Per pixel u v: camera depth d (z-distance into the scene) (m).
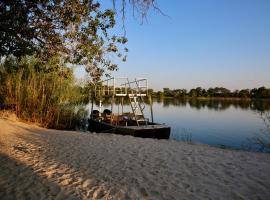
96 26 7.85
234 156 9.94
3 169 7.28
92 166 8.01
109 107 36.25
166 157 9.45
